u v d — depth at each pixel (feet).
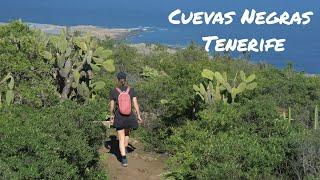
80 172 21.35
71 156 20.36
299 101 38.45
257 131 25.11
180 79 32.24
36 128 19.60
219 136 23.24
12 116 20.56
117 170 26.14
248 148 21.56
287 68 53.62
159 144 29.94
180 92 30.19
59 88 30.19
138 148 30.37
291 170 21.31
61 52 29.78
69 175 18.80
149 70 51.55
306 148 20.89
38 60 28.63
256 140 22.80
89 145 22.94
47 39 31.14
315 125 25.61
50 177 18.16
